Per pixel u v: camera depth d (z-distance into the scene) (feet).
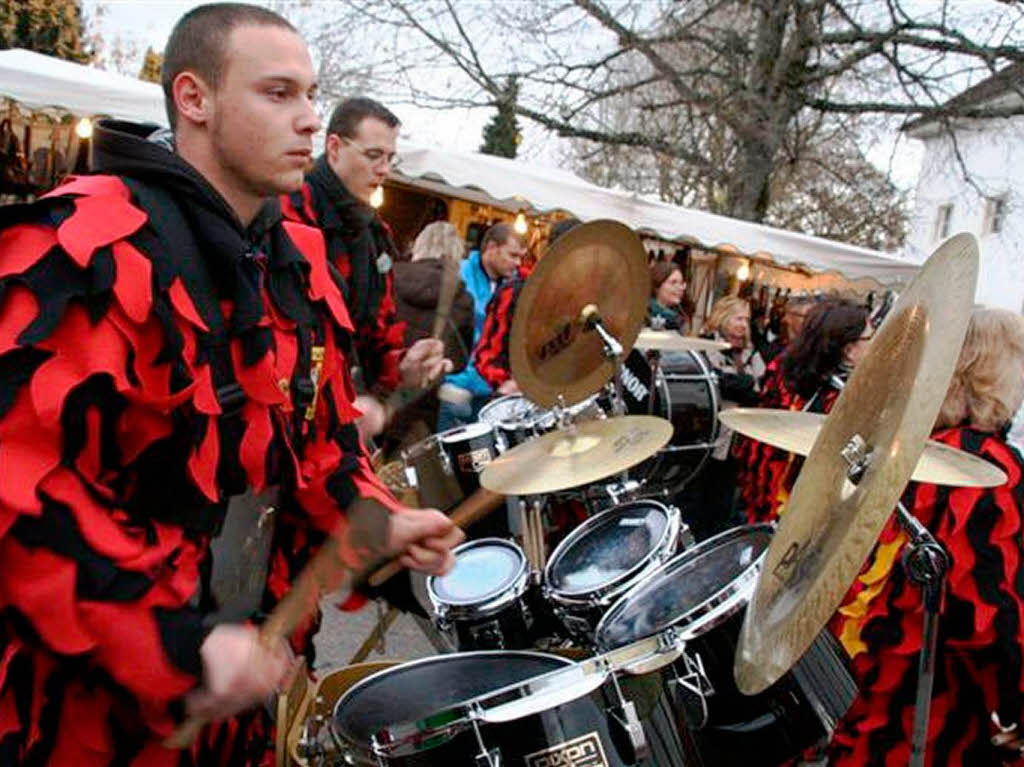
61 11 40.98
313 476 5.04
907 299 5.50
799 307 17.01
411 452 10.99
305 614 4.48
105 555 3.62
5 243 3.80
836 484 5.49
